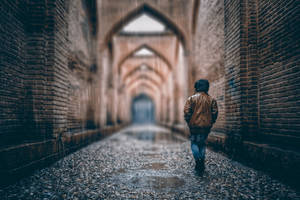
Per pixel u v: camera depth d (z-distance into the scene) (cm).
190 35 991
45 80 438
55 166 398
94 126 898
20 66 413
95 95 918
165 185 297
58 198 249
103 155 525
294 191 259
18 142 366
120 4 1079
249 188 275
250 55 428
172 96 1700
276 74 367
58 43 470
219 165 394
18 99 405
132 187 289
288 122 335
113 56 1480
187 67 1052
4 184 278
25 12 432
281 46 353
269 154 326
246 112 426
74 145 571
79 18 737
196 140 364
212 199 244
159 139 966
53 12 448
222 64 577
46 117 433
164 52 1662
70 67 604
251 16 430
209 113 362
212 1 661
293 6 325
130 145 734
